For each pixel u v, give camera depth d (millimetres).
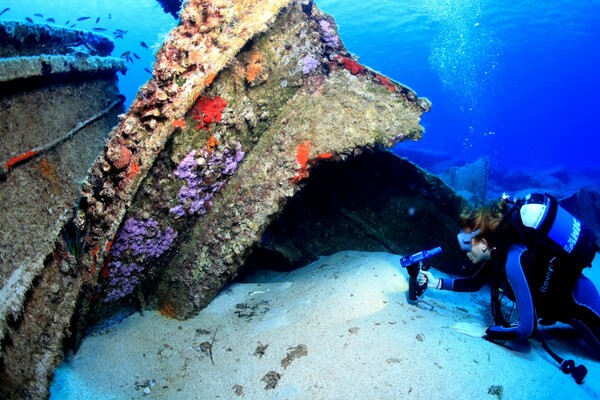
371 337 2027
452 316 2445
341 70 2922
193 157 2279
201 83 2088
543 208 1901
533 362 1993
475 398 1664
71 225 2211
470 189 6281
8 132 2240
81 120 3436
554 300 2018
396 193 3566
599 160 32844
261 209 2666
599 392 1828
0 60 2176
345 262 3164
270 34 2375
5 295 1705
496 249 2041
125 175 2098
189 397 1998
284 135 2775
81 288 2178
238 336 2430
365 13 25828
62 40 3420
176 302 2736
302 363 1984
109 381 2158
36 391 1820
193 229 2691
